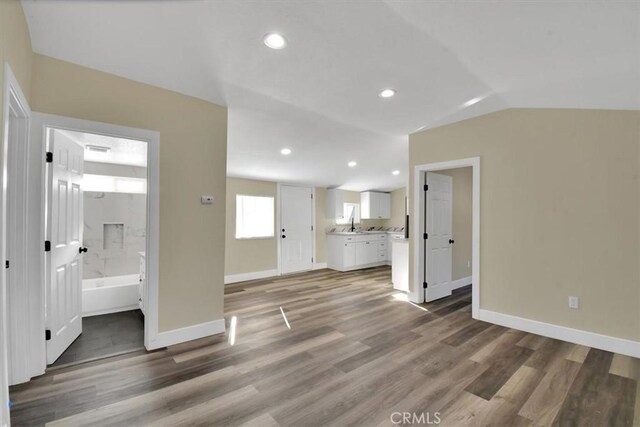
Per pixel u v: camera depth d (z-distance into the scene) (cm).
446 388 201
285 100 294
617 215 262
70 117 219
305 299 427
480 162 336
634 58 191
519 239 310
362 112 325
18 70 168
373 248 720
